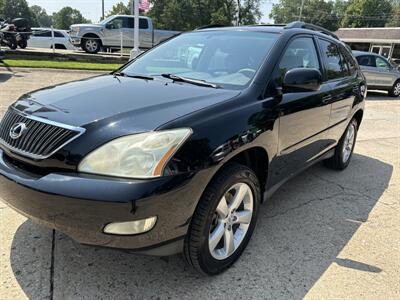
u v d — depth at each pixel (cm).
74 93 264
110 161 200
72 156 205
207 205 225
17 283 234
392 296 244
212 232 245
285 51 318
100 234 198
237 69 302
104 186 193
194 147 213
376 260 284
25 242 276
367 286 252
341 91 409
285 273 261
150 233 202
